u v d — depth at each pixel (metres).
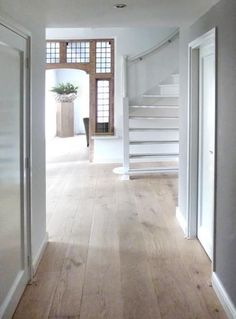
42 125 3.55
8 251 2.46
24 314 2.59
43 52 3.54
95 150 8.80
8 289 2.48
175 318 2.54
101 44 8.53
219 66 2.70
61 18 3.33
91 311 2.63
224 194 2.63
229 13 2.45
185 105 4.08
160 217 4.78
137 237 4.07
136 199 5.68
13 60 2.50
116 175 7.46
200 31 3.31
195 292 2.89
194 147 3.87
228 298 2.56
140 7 2.97
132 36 8.43
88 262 3.43
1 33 2.17
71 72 16.14
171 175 7.48
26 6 2.82
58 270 3.26
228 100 2.49
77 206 5.31
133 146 8.71
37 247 3.38
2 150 2.26
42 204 3.61
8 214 2.44
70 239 4.02
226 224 2.60
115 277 3.14
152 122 8.50
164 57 8.48
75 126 16.50
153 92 8.49
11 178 2.49
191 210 3.97
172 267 3.32
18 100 2.65
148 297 2.82
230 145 2.46
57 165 8.59
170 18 3.40
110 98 8.67
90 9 3.04
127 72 8.30
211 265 3.31
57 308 2.66
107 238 4.05
